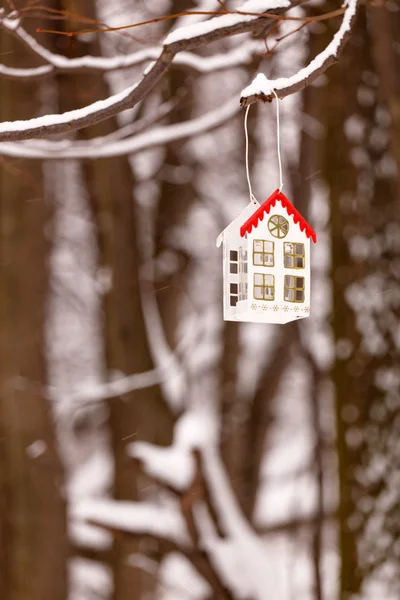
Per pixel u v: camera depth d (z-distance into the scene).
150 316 10.34
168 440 9.94
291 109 9.48
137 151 5.75
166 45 2.94
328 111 7.65
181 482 6.86
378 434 7.07
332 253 7.43
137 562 9.74
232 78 11.38
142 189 11.81
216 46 9.65
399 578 6.84
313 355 9.42
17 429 8.87
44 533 8.84
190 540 6.97
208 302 12.34
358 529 6.92
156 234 11.82
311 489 10.73
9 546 8.78
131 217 10.12
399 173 6.82
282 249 3.20
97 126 8.28
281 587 7.01
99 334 12.50
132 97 2.97
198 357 11.98
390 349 7.20
